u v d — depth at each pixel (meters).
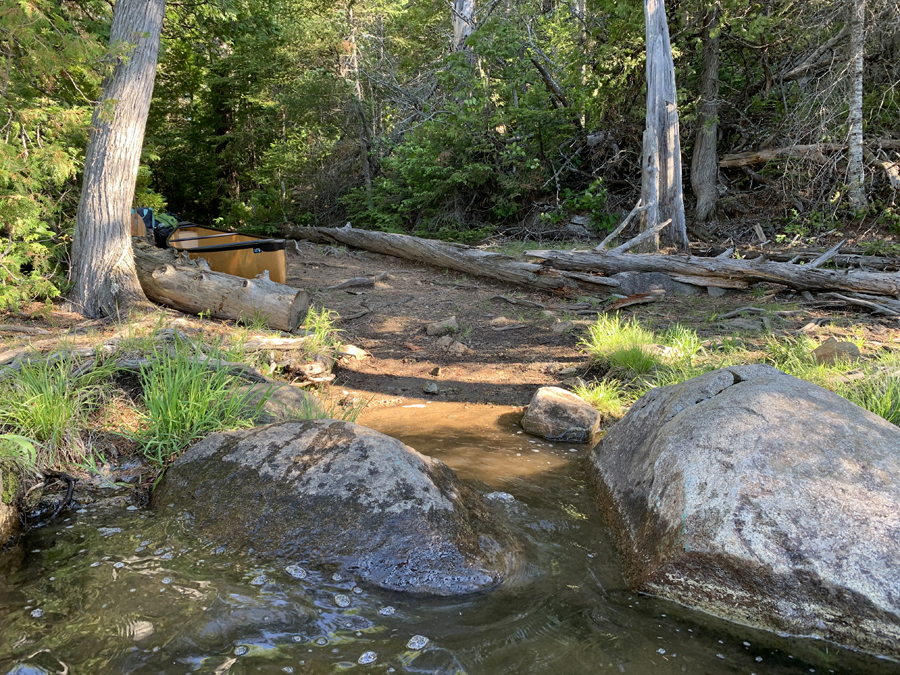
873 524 2.73
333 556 3.03
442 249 11.27
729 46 13.99
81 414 4.31
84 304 6.75
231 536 3.22
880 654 2.53
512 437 5.20
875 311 8.20
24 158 6.65
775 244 11.70
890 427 3.30
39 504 3.61
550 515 3.74
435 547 3.03
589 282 9.61
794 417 3.29
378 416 5.67
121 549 3.16
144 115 6.97
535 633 2.63
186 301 7.08
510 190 14.96
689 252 11.32
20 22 6.08
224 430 4.21
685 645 2.58
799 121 12.40
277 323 7.06
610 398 5.93
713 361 6.41
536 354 7.40
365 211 17.19
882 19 11.75
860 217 11.61
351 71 18.56
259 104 20.36
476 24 16.39
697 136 13.58
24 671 2.29
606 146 15.09
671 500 3.17
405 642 2.55
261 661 2.40
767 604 2.71
